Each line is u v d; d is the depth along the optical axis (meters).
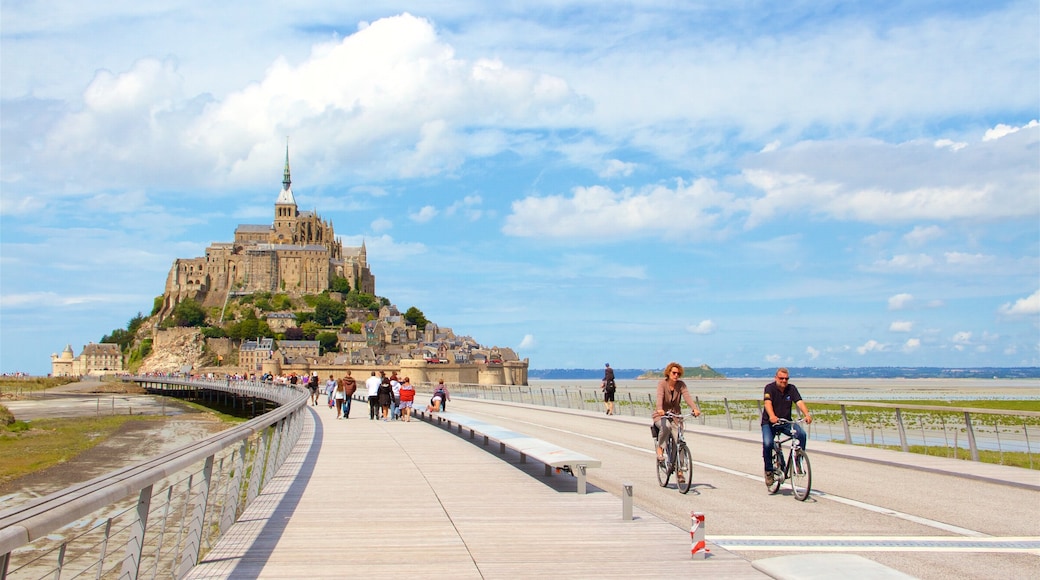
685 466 14.96
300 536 10.98
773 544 10.55
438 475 17.34
